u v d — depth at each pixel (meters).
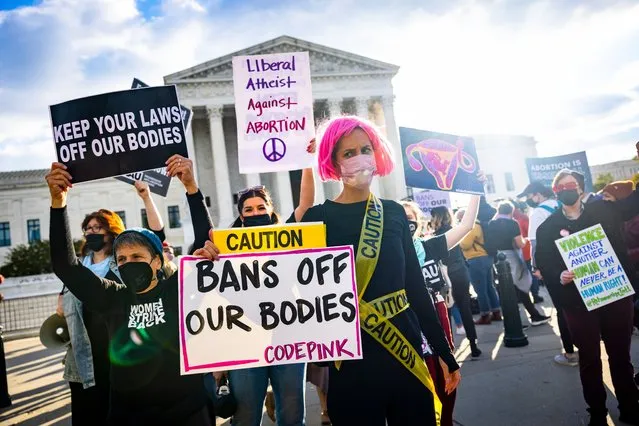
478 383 4.61
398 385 1.96
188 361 2.17
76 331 3.21
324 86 40.69
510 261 7.20
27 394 6.08
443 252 3.43
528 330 6.81
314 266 2.23
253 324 2.22
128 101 2.67
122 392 2.21
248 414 2.89
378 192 41.00
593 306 3.38
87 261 3.58
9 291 25.44
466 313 5.70
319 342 2.14
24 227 47.50
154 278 2.33
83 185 44.78
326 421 4.04
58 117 2.62
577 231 3.62
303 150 3.36
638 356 4.76
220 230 2.32
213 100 38.88
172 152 2.68
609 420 3.45
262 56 3.43
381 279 2.09
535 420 3.59
